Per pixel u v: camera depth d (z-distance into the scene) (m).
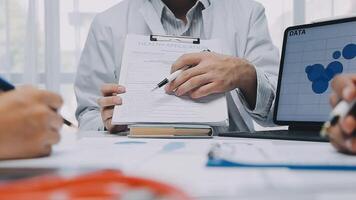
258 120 0.97
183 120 0.72
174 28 1.16
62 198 0.24
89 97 1.17
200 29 1.16
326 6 1.74
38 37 1.70
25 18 1.68
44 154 0.44
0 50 1.67
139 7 1.21
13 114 0.42
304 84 0.78
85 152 0.48
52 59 1.68
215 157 0.40
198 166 0.37
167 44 0.85
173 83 0.76
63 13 1.68
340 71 0.72
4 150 0.41
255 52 1.14
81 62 1.25
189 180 0.30
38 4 1.69
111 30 1.20
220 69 0.79
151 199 0.24
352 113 0.40
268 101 0.91
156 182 0.27
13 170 0.35
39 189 0.25
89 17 1.69
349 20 0.73
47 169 0.36
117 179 0.27
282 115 0.81
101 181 0.27
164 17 1.16
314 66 0.77
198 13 1.17
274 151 0.44
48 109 0.44
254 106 0.92
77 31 1.68
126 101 0.75
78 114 1.19
